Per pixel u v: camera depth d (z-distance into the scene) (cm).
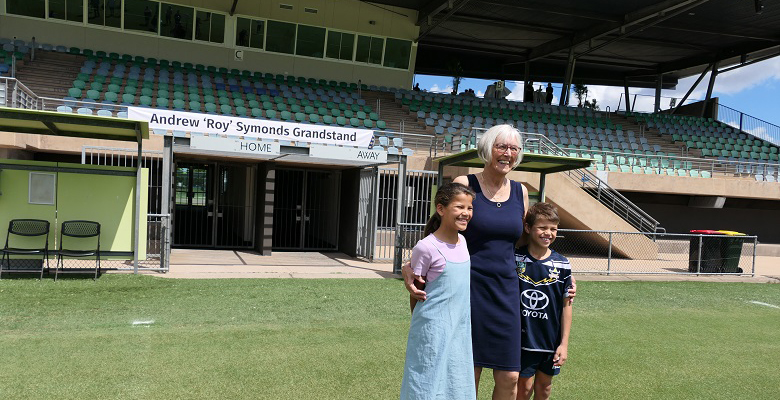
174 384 434
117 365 471
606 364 549
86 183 898
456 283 273
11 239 859
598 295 930
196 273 956
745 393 481
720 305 897
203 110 1795
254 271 1020
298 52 2338
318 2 2314
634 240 1523
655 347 623
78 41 2053
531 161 882
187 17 2173
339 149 1189
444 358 269
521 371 321
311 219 1642
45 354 491
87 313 637
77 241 896
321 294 811
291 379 459
